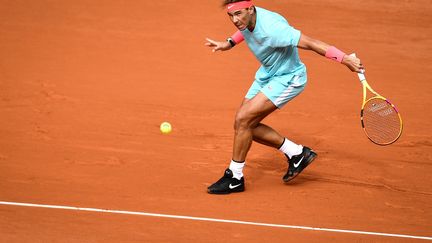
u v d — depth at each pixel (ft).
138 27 169.58
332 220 89.25
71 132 113.39
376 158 109.81
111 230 82.64
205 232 83.51
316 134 118.93
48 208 87.61
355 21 185.06
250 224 86.43
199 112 125.29
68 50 153.79
